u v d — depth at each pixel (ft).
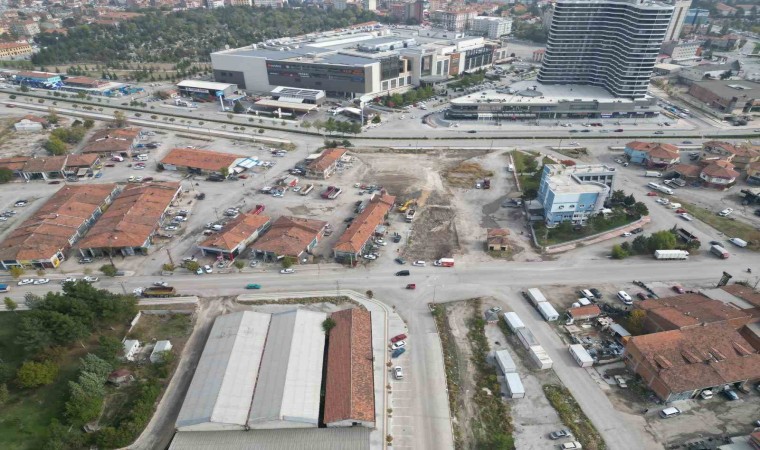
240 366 289.94
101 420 265.54
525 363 304.71
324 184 545.85
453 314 346.74
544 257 410.72
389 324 335.88
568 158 615.16
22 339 289.53
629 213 468.34
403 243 431.43
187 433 256.32
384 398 279.49
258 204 501.56
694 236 425.28
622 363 303.68
